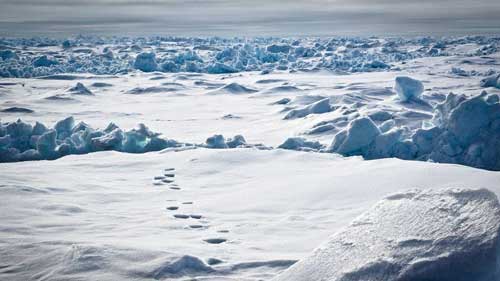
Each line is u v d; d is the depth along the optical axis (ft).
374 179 26.05
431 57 282.56
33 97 117.70
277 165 33.47
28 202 22.45
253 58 255.29
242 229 19.62
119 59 278.26
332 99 92.58
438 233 8.49
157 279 12.51
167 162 35.42
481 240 7.91
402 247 8.61
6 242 15.69
